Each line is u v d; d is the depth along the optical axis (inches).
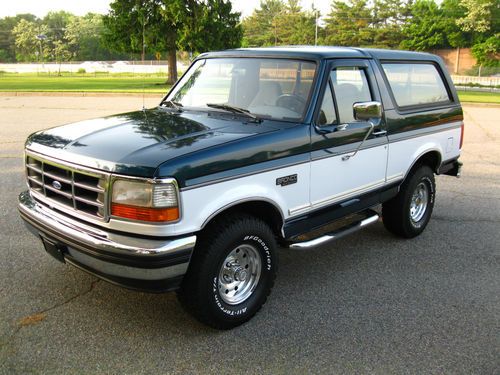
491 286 187.5
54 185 148.6
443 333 154.9
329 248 222.1
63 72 2498.8
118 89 1088.2
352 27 2881.4
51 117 601.6
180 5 1288.1
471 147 467.2
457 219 263.9
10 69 2819.9
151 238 130.1
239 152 143.1
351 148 180.9
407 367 137.8
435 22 2556.6
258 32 3946.9
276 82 176.2
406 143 211.2
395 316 164.4
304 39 3105.3
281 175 155.9
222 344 146.6
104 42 1392.7
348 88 182.7
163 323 156.9
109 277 136.5
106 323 155.7
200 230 139.0
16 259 198.5
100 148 139.9
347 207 187.9
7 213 250.2
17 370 132.2
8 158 373.1
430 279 192.4
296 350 144.6
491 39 2338.8
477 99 969.5
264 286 160.7
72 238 140.3
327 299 175.0
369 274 195.9
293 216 164.4
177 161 130.2
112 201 131.7
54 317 158.2
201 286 142.1
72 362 136.3
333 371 135.4
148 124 161.5
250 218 150.6
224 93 186.9
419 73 222.4
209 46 1330.0
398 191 217.9
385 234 240.4
